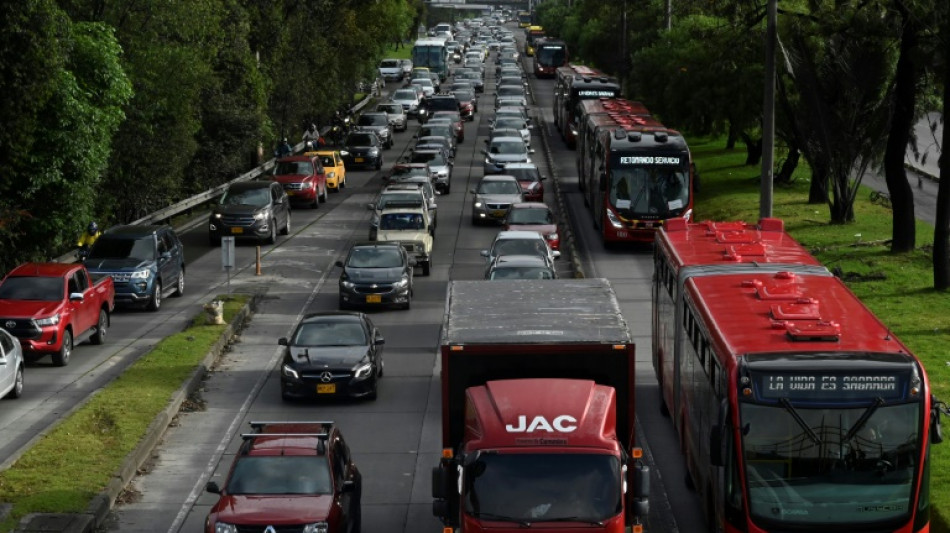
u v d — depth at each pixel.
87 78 93.44
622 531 36.09
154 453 55.69
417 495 50.66
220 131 149.62
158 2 117.94
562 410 37.47
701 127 141.00
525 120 187.62
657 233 63.62
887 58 103.56
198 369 68.69
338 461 44.16
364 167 169.25
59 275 71.69
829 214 115.31
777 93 118.31
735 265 52.28
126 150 118.25
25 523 44.88
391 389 67.12
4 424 59.03
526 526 35.78
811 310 42.91
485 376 41.38
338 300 90.75
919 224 110.50
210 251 111.19
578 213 126.88
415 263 99.25
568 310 45.59
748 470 37.62
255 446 43.53
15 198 89.31
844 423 37.31
